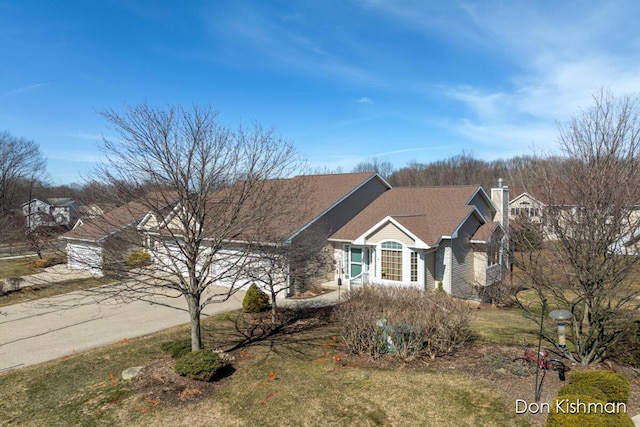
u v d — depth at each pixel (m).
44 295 19.58
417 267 18.00
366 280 19.17
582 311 10.11
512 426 7.11
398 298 11.71
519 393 8.21
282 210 11.23
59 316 16.42
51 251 11.36
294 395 8.64
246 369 10.11
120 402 8.73
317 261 14.02
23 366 11.26
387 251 18.88
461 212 19.95
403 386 8.76
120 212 9.86
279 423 7.63
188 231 10.12
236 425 7.66
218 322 14.75
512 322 13.84
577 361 9.62
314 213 19.66
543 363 9.06
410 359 10.12
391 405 8.04
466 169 71.00
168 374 9.67
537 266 9.15
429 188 23.70
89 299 18.70
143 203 9.52
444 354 10.43
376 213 22.47
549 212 9.13
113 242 9.60
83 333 14.13
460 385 8.66
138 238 9.75
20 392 9.53
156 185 9.73
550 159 11.81
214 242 10.21
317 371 9.79
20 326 15.25
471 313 11.26
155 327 14.51
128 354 11.63
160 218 10.11
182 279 10.12
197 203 10.07
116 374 10.22
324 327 13.62
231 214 10.34
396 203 23.00
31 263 29.34
